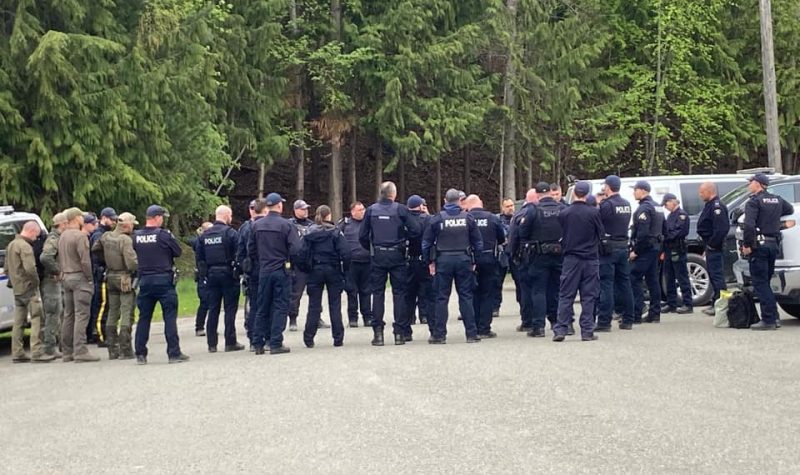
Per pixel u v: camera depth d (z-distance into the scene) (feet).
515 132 105.50
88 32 75.87
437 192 109.81
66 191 74.23
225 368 34.55
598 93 110.93
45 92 69.51
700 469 19.08
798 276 39.96
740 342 35.96
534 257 39.78
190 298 70.28
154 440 23.48
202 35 82.69
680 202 53.78
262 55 96.02
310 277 39.96
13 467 21.56
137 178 74.69
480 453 20.72
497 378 29.43
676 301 48.44
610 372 29.84
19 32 69.00
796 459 19.66
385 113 96.22
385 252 39.17
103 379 34.17
